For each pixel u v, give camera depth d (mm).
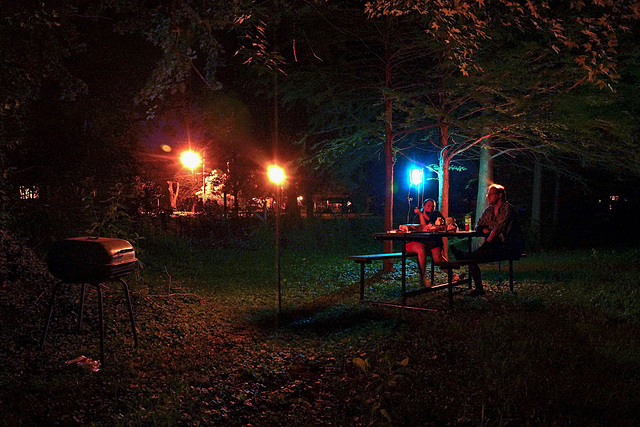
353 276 12180
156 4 8969
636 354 5188
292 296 9883
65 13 8344
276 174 8406
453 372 4848
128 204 15664
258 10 6598
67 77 9008
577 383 4512
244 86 16875
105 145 14195
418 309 7457
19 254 7898
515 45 10992
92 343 5793
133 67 14164
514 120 10969
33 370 4809
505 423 3807
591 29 5613
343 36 11758
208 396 4473
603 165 12984
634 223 21172
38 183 12406
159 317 7297
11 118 8273
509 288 8922
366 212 33531
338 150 14258
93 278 5082
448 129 14156
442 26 5551
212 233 19406
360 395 4410
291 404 4395
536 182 19250
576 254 15695
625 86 10469
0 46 7359
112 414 3971
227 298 9430
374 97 13219
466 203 28047
